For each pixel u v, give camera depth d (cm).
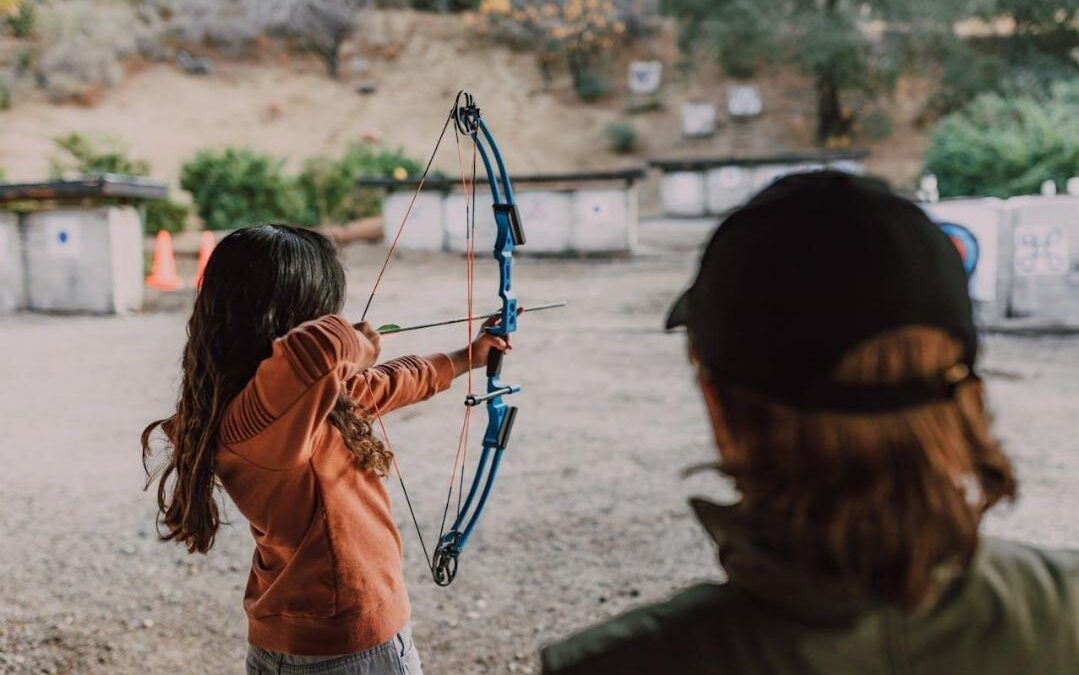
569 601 322
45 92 2534
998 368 661
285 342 131
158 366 780
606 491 438
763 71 3033
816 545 68
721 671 71
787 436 68
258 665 151
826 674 70
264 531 146
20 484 466
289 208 1705
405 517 410
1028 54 2500
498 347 185
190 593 336
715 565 350
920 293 67
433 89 3038
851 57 2400
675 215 2070
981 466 71
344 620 145
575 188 1438
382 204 1702
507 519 404
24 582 345
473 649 290
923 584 68
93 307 1066
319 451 144
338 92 2966
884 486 66
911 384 67
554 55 3130
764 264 69
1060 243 805
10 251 1079
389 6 3431
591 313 980
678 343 817
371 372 167
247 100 2811
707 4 2530
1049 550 78
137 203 1107
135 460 511
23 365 787
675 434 538
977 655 71
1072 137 1548
